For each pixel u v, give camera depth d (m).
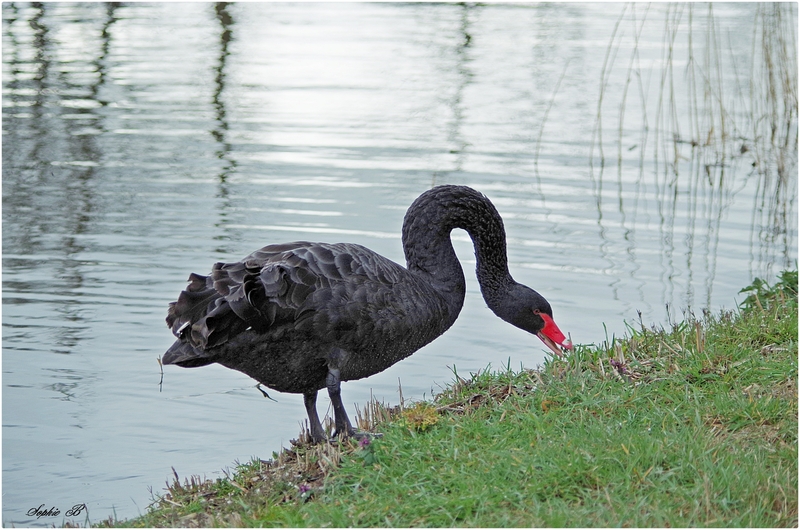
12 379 9.30
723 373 7.09
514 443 6.05
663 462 5.62
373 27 25.20
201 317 5.91
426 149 17.00
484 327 10.70
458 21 25.69
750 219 14.16
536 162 16.44
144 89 20.42
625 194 15.20
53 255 12.85
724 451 5.71
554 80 20.67
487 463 5.73
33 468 7.46
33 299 11.48
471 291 11.91
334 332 6.35
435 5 27.62
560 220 14.08
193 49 23.12
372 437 6.46
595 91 20.02
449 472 5.68
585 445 5.81
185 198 14.85
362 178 15.61
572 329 10.29
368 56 22.53
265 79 21.00
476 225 7.45
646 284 11.69
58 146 17.11
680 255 12.74
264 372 6.43
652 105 19.25
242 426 8.30
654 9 25.06
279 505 5.80
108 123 18.47
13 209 14.40
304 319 6.22
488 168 16.16
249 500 6.00
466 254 12.88
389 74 21.30
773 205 14.82
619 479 5.41
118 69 21.67
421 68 21.66
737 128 18.05
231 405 8.78
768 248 12.94
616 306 10.97
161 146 17.20
